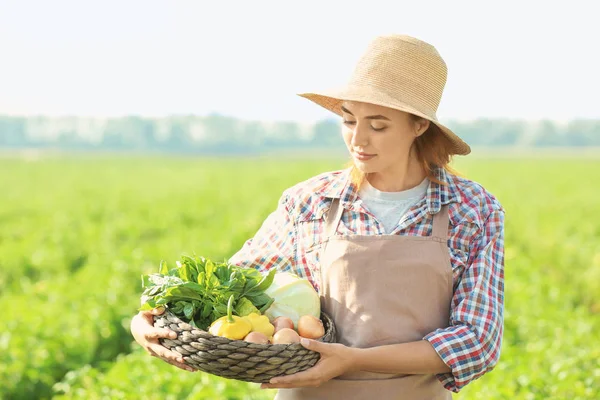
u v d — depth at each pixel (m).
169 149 121.94
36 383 7.19
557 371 6.53
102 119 122.75
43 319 8.74
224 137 122.56
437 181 2.93
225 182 45.16
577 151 117.38
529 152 110.38
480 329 2.75
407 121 2.79
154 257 13.86
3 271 14.16
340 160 78.75
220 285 2.77
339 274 2.87
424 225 2.90
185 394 6.15
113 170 60.16
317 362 2.66
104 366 7.59
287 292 2.85
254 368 2.55
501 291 2.87
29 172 56.59
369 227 2.93
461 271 2.88
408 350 2.71
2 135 121.75
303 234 3.05
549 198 33.59
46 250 15.68
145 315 2.87
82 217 26.09
